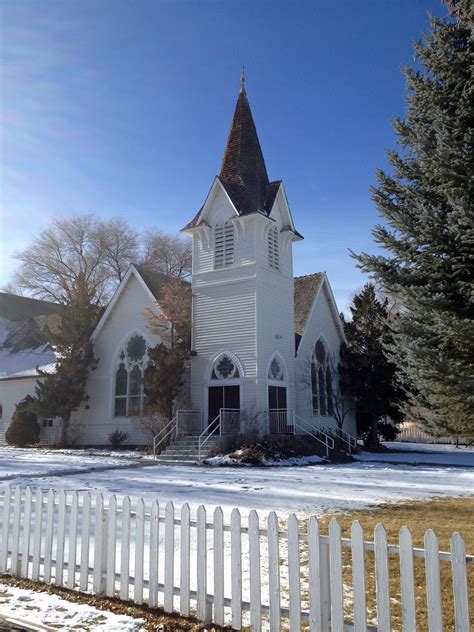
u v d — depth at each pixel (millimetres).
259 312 28312
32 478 17812
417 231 11094
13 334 42562
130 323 32781
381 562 4762
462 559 4484
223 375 28516
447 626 5488
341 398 34406
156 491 14398
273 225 30828
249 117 32844
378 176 12484
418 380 11273
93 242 57750
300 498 13219
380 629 4668
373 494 14086
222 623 5586
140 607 6141
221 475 18938
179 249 64125
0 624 5637
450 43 11766
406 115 12414
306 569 7375
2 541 7625
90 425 33125
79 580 6938
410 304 11078
